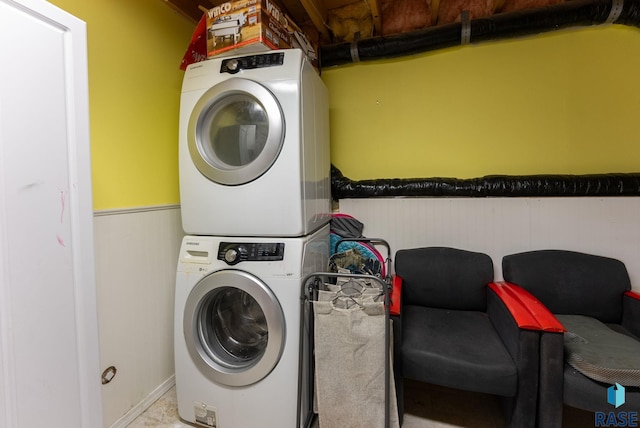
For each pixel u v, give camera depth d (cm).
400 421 134
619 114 176
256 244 136
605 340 130
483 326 155
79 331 89
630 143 175
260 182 136
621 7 160
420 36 194
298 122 133
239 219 140
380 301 126
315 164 158
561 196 177
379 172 218
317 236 160
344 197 217
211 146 150
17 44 75
